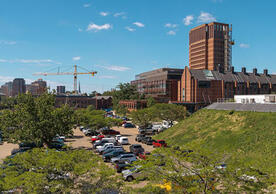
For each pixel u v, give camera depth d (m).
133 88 155.75
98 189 14.39
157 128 62.84
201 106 115.38
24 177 13.97
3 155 36.12
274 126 33.38
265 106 40.16
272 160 26.53
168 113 61.22
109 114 115.12
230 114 44.12
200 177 14.60
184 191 14.65
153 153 16.72
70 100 149.50
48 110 37.88
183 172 15.15
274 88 130.75
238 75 128.88
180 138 44.75
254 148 30.98
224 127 40.81
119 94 154.38
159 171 15.71
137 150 36.00
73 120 39.47
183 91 122.25
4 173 15.68
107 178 15.30
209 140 38.72
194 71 120.75
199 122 48.09
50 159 15.00
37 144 35.75
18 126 37.22
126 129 70.12
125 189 15.52
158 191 15.24
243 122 39.28
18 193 14.34
